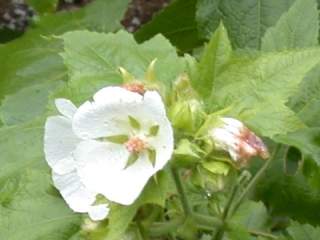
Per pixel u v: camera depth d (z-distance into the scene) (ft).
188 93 0.70
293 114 0.70
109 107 0.67
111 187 0.67
